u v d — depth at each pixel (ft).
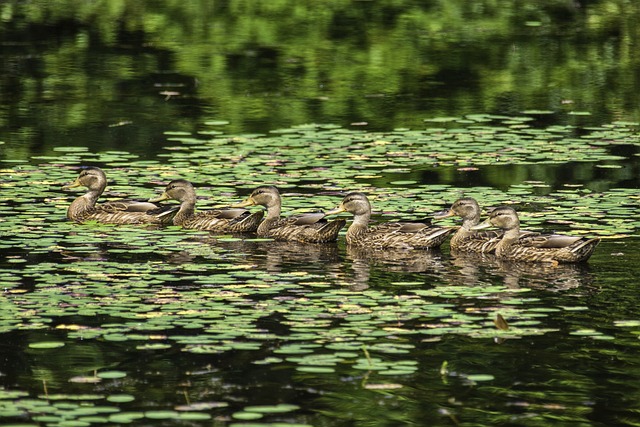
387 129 88.17
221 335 41.60
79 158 77.41
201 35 130.41
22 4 147.02
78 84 104.63
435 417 34.94
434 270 53.31
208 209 63.87
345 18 140.26
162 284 49.01
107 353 39.96
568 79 109.29
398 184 70.13
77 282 49.06
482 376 38.01
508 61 117.29
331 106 97.09
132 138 84.23
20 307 45.01
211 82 106.73
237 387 36.88
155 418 34.40
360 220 60.39
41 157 77.71
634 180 71.00
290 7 146.30
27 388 36.86
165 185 69.97
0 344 40.78
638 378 38.01
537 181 70.74
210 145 82.12
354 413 34.94
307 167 74.90
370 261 55.36
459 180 71.05
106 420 34.24
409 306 45.85
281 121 91.20
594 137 84.58
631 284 49.75
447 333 42.16
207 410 35.06
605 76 110.73
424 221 59.41
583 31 133.39
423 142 82.84
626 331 42.65
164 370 38.32
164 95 100.73
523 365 39.09
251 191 68.64
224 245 58.54
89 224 62.69
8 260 52.90
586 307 45.91
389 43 126.00
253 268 52.90
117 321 43.37
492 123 90.38
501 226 56.90
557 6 149.89
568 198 66.28
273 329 42.47
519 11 146.51
